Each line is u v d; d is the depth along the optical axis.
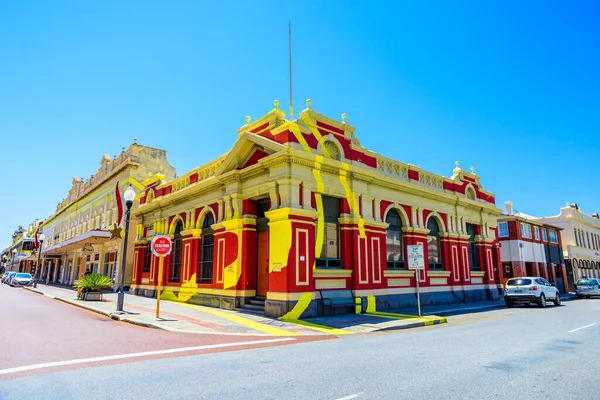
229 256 16.44
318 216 14.97
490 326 12.38
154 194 25.00
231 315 14.02
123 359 7.35
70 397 5.08
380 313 15.16
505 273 31.50
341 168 15.75
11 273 43.66
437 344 9.02
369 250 16.45
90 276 19.83
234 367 6.71
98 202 36.91
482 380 5.85
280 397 5.06
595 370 6.48
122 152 32.94
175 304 17.91
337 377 6.02
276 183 14.47
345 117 17.09
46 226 59.78
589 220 44.69
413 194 19.58
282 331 11.03
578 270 40.50
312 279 14.09
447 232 21.12
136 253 25.41
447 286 20.42
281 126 14.89
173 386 5.56
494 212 25.12
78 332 10.40
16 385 5.62
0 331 10.36
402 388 5.43
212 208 18.53
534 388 5.45
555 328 11.72
